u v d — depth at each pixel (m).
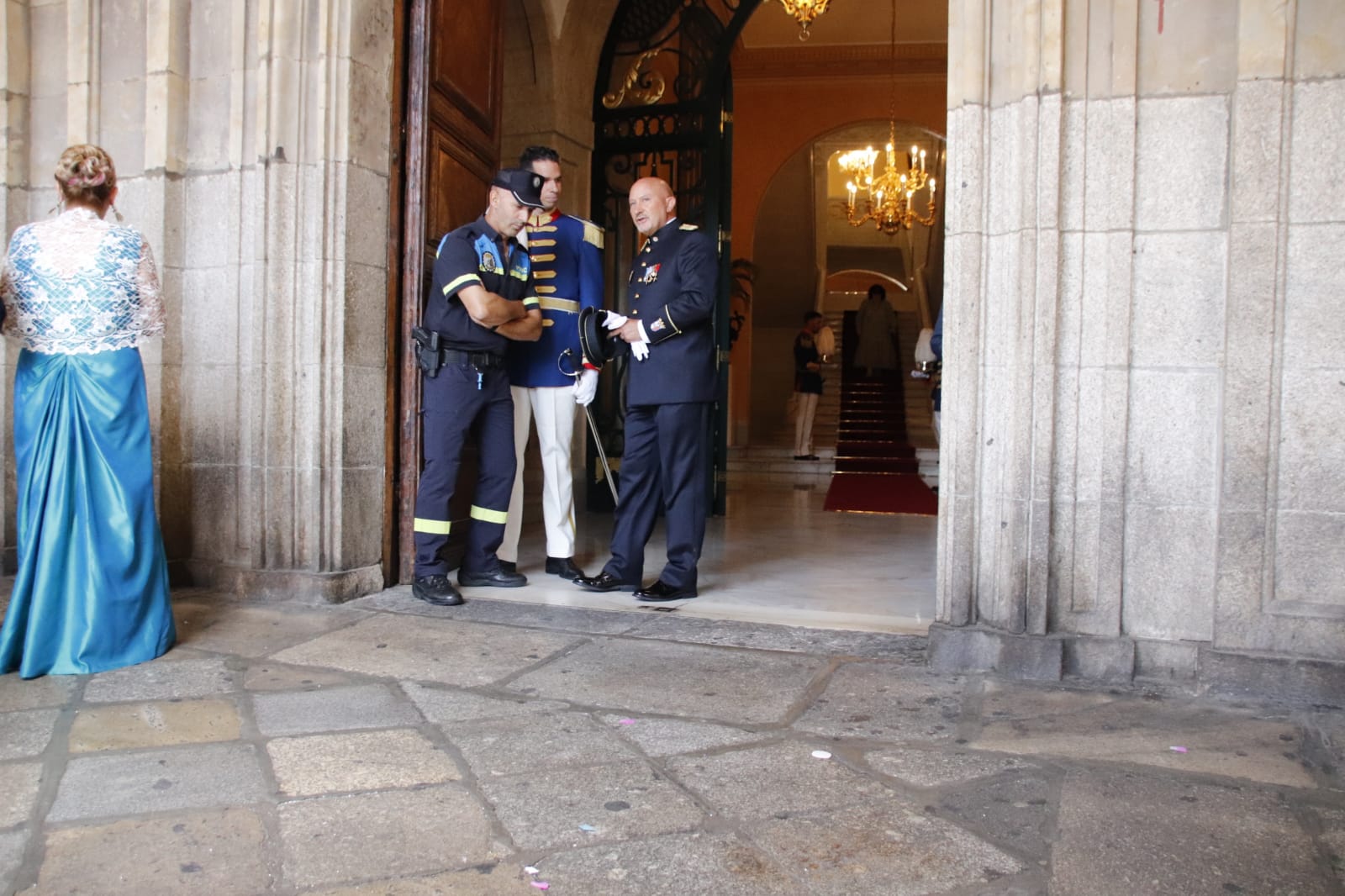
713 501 7.84
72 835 1.88
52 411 3.01
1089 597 3.00
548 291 4.47
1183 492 2.93
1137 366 2.96
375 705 2.69
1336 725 2.59
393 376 4.29
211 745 2.37
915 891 1.70
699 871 1.77
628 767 2.26
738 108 13.91
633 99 7.90
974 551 3.11
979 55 3.03
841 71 13.50
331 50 3.94
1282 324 2.81
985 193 3.06
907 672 3.07
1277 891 1.71
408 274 4.31
